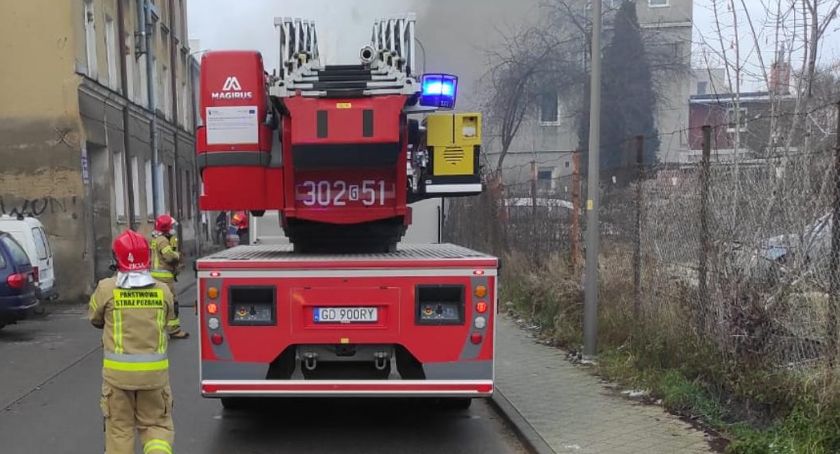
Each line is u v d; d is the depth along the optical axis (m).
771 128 5.68
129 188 17.81
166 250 9.58
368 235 5.70
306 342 4.91
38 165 13.87
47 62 13.80
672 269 6.49
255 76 5.20
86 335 10.21
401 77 4.87
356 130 4.85
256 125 5.21
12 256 9.91
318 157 4.93
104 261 16.03
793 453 4.08
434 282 4.93
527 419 5.53
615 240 7.94
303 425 5.82
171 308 4.47
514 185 12.91
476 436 5.54
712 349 5.68
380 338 4.93
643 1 21.56
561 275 9.31
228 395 4.91
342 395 4.91
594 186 7.17
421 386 4.93
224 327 4.91
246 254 5.56
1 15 13.75
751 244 5.29
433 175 5.45
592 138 7.06
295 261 4.91
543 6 18.47
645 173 7.06
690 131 8.79
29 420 5.93
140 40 20.03
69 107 13.88
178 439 5.44
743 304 5.31
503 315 10.53
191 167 29.39
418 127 5.50
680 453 4.61
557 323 8.61
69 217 13.91
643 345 6.66
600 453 4.72
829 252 4.57
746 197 5.39
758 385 4.92
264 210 5.48
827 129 5.21
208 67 5.20
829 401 4.27
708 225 5.84
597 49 6.96
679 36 21.34
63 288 13.88
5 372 7.78
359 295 4.91
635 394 6.03
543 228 10.63
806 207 4.79
